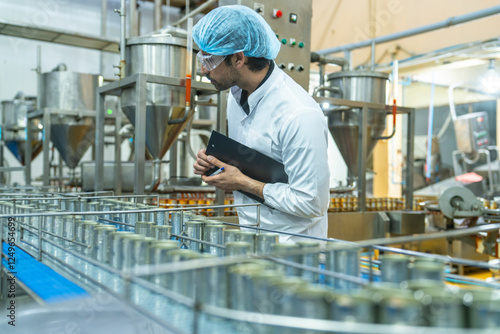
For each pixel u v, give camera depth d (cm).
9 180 596
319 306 47
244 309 54
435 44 463
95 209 159
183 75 235
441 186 511
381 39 444
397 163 575
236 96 159
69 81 401
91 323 59
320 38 583
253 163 144
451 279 73
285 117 138
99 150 251
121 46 238
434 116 629
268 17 262
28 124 412
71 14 670
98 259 91
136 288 70
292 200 135
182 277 62
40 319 61
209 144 144
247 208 157
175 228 114
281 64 268
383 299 46
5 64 627
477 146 488
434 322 48
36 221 131
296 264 66
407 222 305
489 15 368
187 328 53
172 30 252
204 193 317
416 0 477
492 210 289
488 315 46
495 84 478
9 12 629
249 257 59
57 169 643
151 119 227
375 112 327
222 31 133
